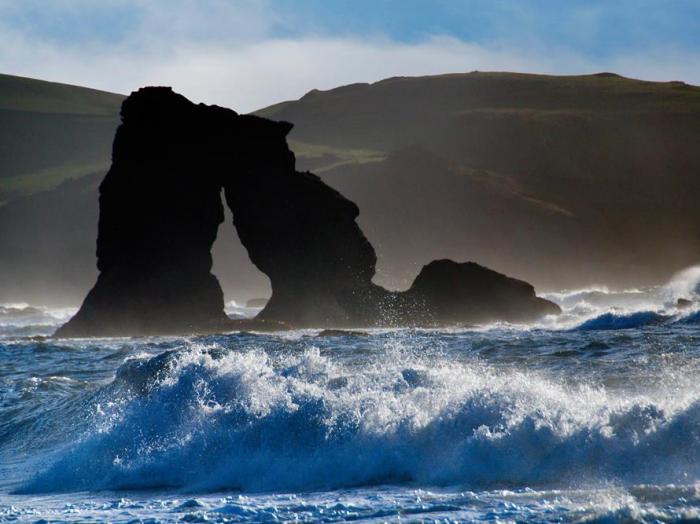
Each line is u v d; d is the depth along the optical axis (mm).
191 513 42812
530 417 47625
